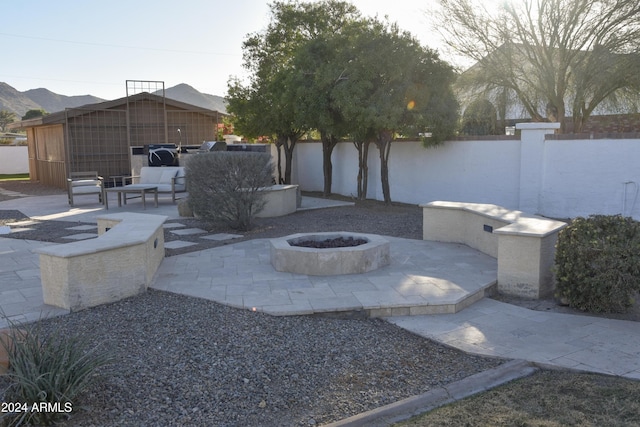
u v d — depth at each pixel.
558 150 10.99
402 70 11.97
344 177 16.47
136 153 18.61
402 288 6.15
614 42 12.30
